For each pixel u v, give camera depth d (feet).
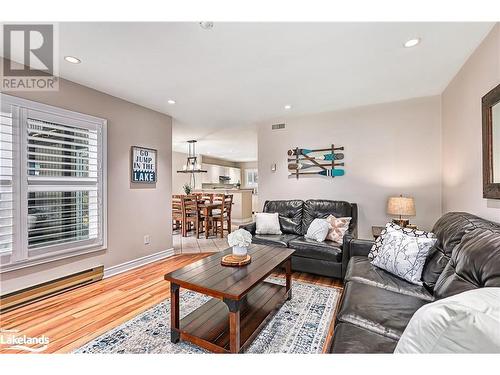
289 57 7.39
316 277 10.14
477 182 7.00
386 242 6.88
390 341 3.75
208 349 5.30
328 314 7.11
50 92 8.36
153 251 12.43
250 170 37.63
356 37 6.37
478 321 1.93
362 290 5.49
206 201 19.97
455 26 5.91
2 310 7.21
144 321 6.79
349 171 12.72
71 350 5.60
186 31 6.01
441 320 2.08
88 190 9.47
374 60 7.61
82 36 6.20
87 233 9.55
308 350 5.55
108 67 7.93
